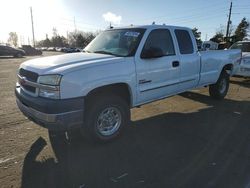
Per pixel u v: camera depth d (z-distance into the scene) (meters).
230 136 4.64
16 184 3.13
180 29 5.57
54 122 3.50
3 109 6.34
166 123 5.34
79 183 3.15
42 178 3.26
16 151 3.99
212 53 6.54
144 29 4.80
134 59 4.39
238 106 6.75
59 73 3.49
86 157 3.81
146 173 3.38
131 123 5.34
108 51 4.72
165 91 5.18
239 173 3.36
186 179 3.22
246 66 10.21
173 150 4.05
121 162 3.67
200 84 6.28
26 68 4.01
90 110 3.93
